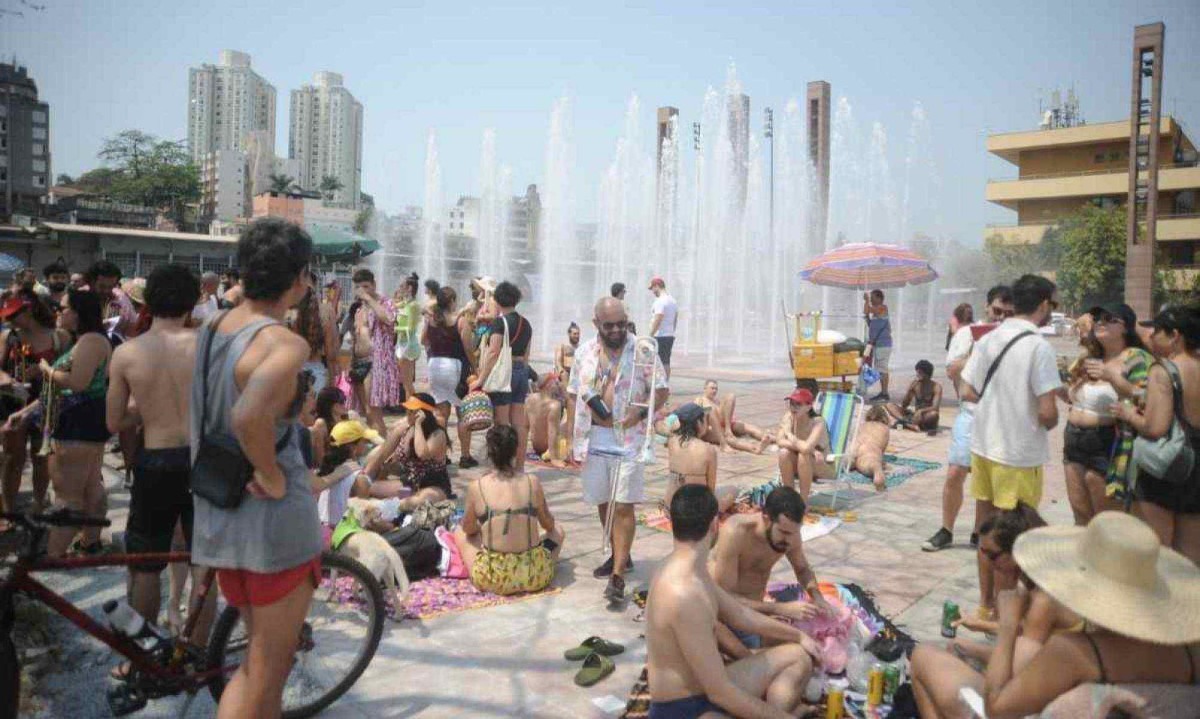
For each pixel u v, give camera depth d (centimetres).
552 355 2025
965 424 613
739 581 423
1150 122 3145
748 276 2955
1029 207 5838
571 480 843
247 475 283
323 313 838
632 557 604
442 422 861
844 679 400
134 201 8931
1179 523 472
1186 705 249
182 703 383
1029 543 285
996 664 302
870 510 747
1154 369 467
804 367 1069
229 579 296
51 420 530
